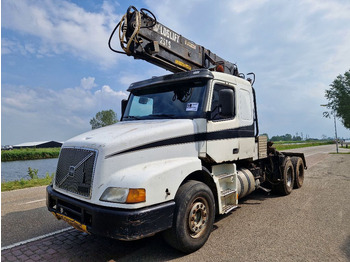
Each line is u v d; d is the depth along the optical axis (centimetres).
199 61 589
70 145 357
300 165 809
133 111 494
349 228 434
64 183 351
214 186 416
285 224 457
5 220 510
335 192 733
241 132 509
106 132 369
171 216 318
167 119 428
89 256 347
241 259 328
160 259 334
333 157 2345
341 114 5453
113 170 307
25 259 341
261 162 681
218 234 415
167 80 459
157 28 488
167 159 357
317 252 345
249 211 546
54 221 501
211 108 428
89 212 295
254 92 592
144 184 293
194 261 325
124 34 436
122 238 275
